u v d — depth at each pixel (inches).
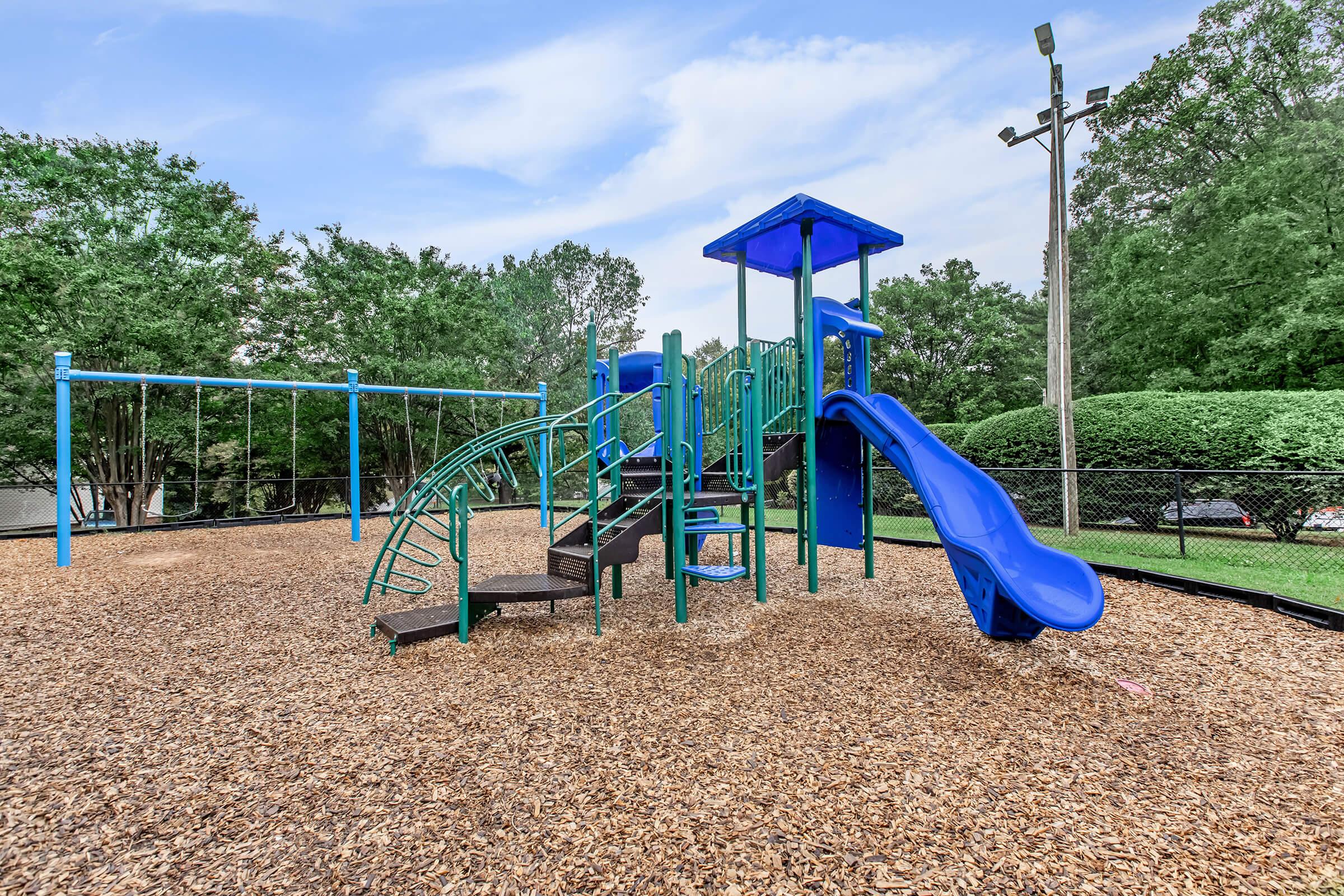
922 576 227.9
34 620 174.9
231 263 547.8
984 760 94.0
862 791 84.8
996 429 388.5
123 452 493.7
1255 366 508.1
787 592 203.8
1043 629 158.6
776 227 209.0
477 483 169.8
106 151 518.0
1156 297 570.6
